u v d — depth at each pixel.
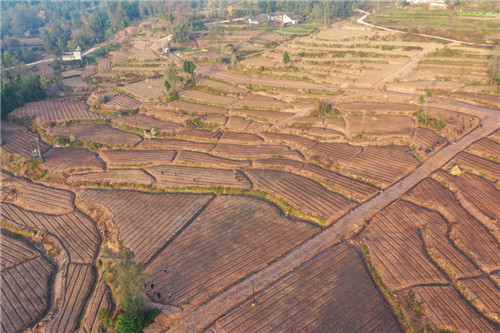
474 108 91.75
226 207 67.88
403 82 108.81
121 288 45.12
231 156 84.00
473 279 48.62
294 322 44.28
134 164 83.31
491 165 71.69
